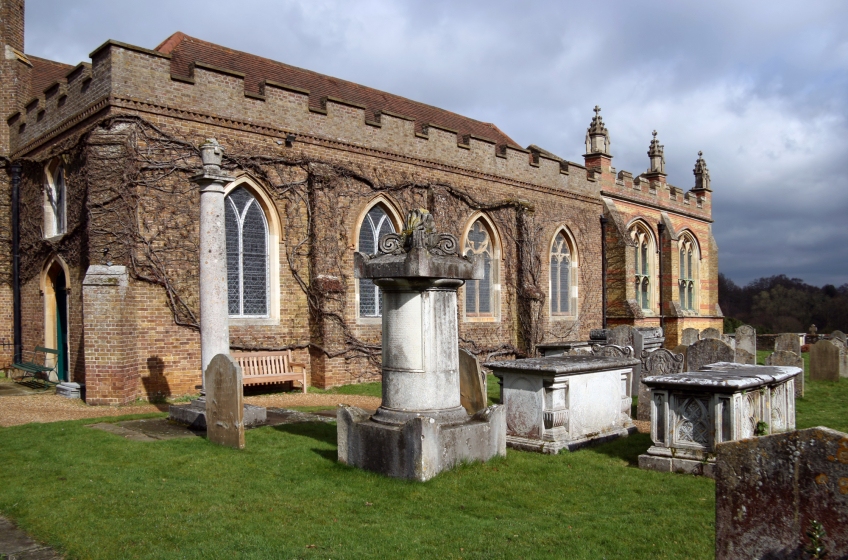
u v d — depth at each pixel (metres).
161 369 15.19
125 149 14.74
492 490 7.41
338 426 8.59
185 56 19.06
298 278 17.94
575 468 8.60
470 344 23.02
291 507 6.80
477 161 23.16
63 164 16.42
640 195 32.41
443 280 8.11
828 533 3.98
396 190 20.27
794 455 4.12
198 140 15.95
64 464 8.43
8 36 19.73
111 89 14.60
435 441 7.82
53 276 17.75
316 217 18.00
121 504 6.86
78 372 15.81
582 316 28.12
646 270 33.25
